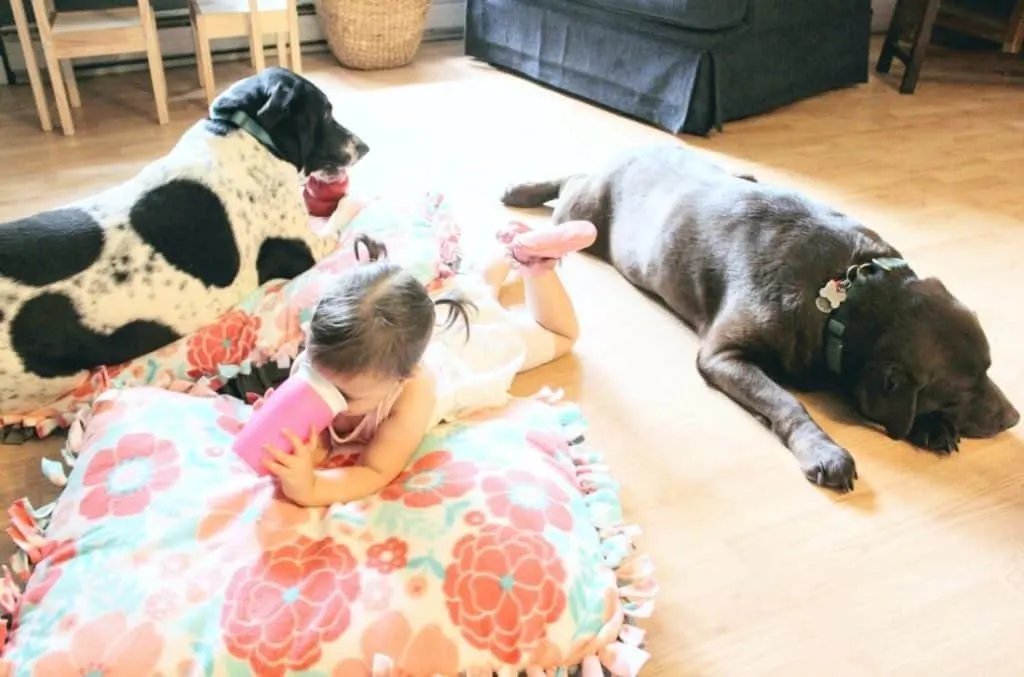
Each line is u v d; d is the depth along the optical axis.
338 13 3.69
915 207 2.84
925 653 1.42
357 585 1.29
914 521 1.67
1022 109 3.76
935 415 1.87
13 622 1.27
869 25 3.83
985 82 4.07
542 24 3.70
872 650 1.41
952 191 2.97
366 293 1.35
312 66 3.88
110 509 1.39
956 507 1.71
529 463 1.53
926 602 1.50
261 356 1.87
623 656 1.31
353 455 1.54
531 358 1.97
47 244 1.70
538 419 1.70
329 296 1.37
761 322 1.91
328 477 1.43
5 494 1.62
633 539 1.58
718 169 2.29
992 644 1.44
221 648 1.21
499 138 3.19
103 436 1.52
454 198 2.71
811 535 1.62
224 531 1.37
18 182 2.76
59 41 3.02
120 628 1.22
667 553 1.57
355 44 3.76
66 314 1.71
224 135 1.96
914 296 1.81
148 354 1.84
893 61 4.31
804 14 3.50
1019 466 1.82
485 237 2.47
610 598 1.36
